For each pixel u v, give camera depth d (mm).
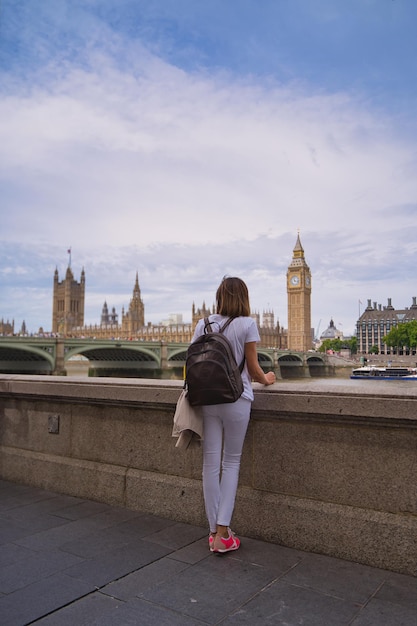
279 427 4883
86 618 3453
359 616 3482
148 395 5527
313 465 4691
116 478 5859
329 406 4488
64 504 5918
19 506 5844
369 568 4242
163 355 90000
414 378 87688
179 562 4312
